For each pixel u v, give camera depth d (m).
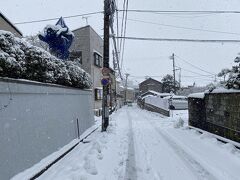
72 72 12.48
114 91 48.72
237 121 10.01
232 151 9.34
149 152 9.91
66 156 9.08
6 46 6.57
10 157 6.19
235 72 11.41
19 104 6.80
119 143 11.76
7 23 16.55
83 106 14.63
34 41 16.11
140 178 6.91
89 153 9.20
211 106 12.76
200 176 7.02
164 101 28.47
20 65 6.92
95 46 28.11
